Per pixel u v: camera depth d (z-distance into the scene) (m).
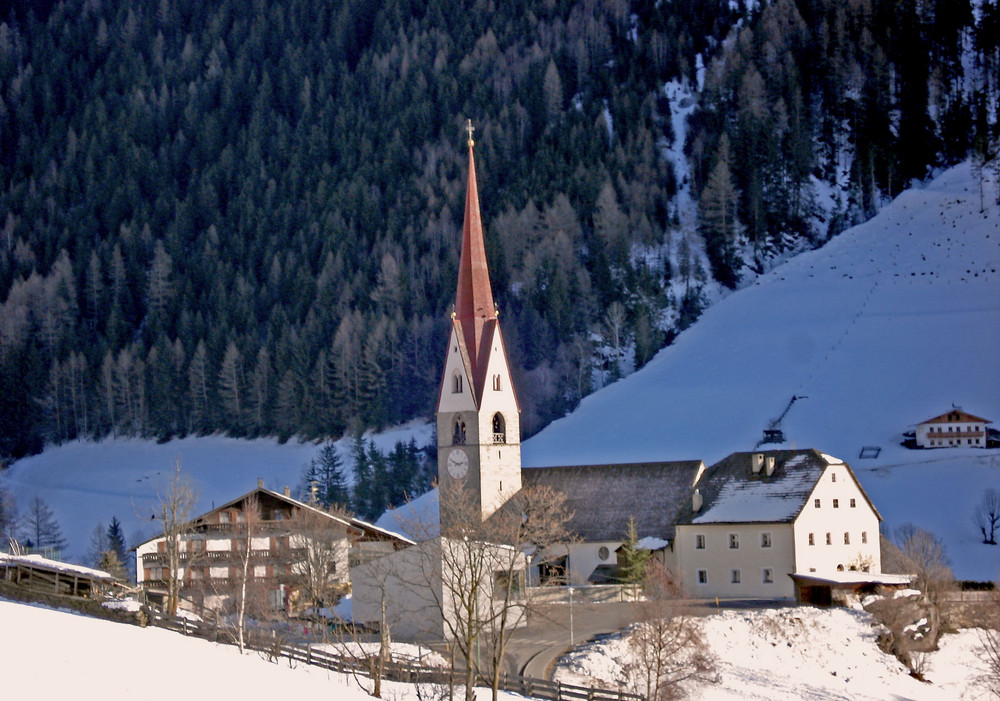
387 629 70.50
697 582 107.69
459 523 80.75
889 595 96.06
